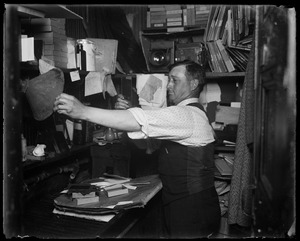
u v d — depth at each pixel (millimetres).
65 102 1089
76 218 1243
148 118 1216
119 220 1188
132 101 2162
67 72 1655
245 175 1310
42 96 1257
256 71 992
